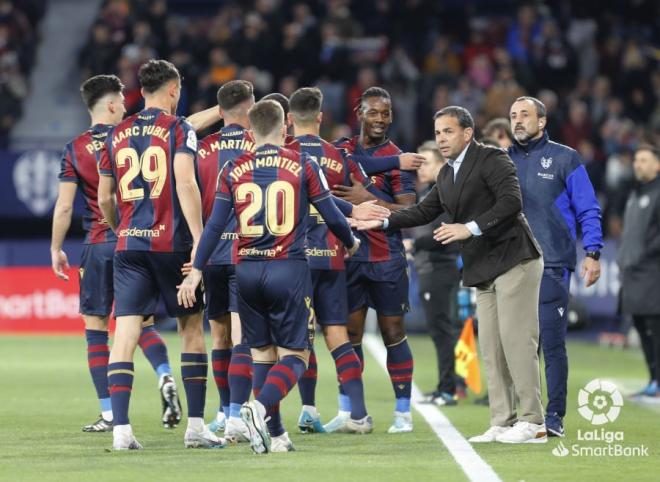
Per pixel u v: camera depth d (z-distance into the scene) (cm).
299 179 2533
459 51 8588
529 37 8044
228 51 7862
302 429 2998
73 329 6688
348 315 3067
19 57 8400
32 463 2409
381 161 2988
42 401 3647
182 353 2694
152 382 4216
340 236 2583
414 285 6544
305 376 2986
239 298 2577
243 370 2772
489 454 2580
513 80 7538
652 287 4041
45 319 6688
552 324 2916
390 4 8344
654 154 4094
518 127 2983
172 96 2702
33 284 6700
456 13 9138
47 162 6869
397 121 7562
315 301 2934
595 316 6500
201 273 2556
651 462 2497
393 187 3083
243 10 8450
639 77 7812
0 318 6681
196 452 2578
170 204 2619
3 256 6900
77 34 9281
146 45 7700
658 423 3244
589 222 2947
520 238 2755
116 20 7912
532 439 2775
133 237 2614
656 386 4009
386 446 2709
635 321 4119
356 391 2959
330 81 7844
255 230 2519
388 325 3042
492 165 2745
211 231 2517
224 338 2925
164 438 2833
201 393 2680
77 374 4512
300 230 2541
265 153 2547
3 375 4469
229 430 2755
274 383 2519
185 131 2625
